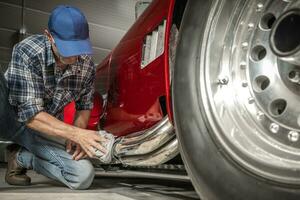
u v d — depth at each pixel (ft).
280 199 2.26
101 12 18.58
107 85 5.94
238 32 3.02
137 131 5.03
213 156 2.81
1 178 7.72
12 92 5.48
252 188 2.46
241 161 2.58
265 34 2.83
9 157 6.49
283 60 2.46
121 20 19.16
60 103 6.00
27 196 4.63
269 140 2.64
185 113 3.11
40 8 17.62
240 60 2.98
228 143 2.71
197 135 2.97
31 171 10.56
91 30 18.75
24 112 5.45
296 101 2.56
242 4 3.00
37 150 6.12
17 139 6.26
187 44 3.26
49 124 5.47
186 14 3.36
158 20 4.59
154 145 4.03
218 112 2.88
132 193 5.27
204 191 2.89
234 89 2.96
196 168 2.93
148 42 4.79
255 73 2.85
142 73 4.78
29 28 17.84
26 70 5.44
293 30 2.32
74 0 17.85
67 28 5.19
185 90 3.15
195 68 3.12
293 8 2.33
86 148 5.21
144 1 6.39
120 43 5.67
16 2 17.29
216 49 3.08
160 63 4.38
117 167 6.75
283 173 2.27
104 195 4.96
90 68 6.09
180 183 7.45
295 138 2.51
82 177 5.71
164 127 3.90
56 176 6.00
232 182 2.63
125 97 5.23
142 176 9.42
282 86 2.66
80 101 6.30
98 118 6.20
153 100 4.52
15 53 5.54
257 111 2.79
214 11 3.11
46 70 5.59
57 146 6.10
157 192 5.48
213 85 3.01
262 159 2.46
